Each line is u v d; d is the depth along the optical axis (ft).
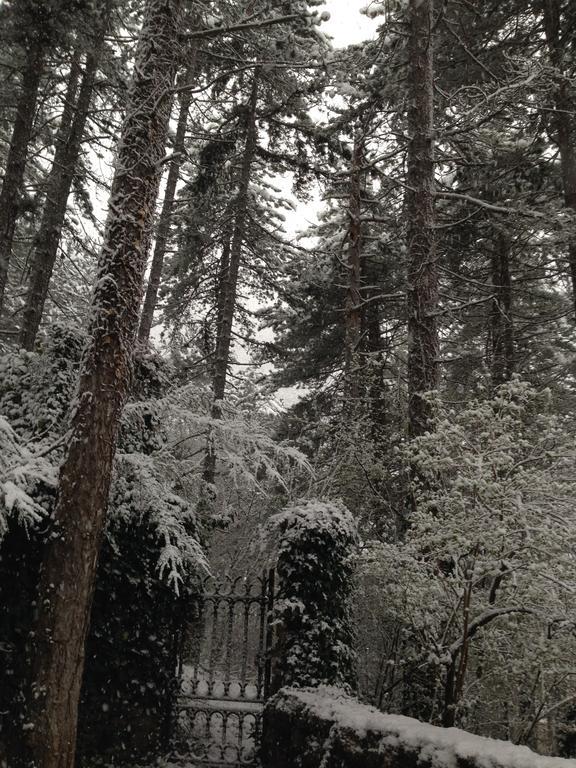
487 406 16.07
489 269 42.27
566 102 32.83
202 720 25.44
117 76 34.94
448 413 18.38
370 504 32.01
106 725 18.40
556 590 14.92
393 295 37.68
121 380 16.03
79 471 15.02
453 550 15.38
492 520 14.70
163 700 19.99
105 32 34.96
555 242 27.55
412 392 25.58
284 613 20.30
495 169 31.14
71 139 36.99
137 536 19.86
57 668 13.85
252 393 33.99
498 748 10.99
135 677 19.22
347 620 20.93
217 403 24.31
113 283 16.28
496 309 40.34
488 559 15.37
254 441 22.84
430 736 12.35
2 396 20.43
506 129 32.17
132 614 19.53
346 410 34.86
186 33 19.20
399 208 40.78
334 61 27.53
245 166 45.52
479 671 17.42
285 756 17.49
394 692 24.53
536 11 35.35
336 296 48.49
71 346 20.31
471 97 28.89
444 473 18.72
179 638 21.34
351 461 31.48
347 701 17.30
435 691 16.76
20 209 35.37
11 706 16.12
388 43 31.65
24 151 33.68
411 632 17.63
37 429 18.75
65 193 37.60
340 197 42.45
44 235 36.70
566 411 37.83
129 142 17.37
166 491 20.03
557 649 14.64
